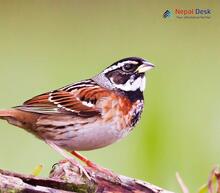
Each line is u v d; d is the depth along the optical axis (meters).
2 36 4.37
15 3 4.41
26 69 4.24
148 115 3.97
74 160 3.77
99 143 3.81
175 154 3.95
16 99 4.15
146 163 3.94
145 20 4.36
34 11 4.42
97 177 3.76
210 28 4.32
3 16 4.39
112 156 4.00
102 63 4.29
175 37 4.31
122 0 4.41
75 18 4.42
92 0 4.43
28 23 4.39
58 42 4.35
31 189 3.71
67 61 4.29
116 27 4.38
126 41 4.34
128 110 3.81
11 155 4.03
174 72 4.18
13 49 4.33
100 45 4.33
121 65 3.82
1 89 4.16
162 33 4.33
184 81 4.15
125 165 3.99
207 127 4.02
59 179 3.73
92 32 4.38
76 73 4.25
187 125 4.02
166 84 4.10
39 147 4.03
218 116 4.06
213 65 4.23
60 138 3.80
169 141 3.96
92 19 4.41
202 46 4.28
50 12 4.42
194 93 4.12
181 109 4.07
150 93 4.05
